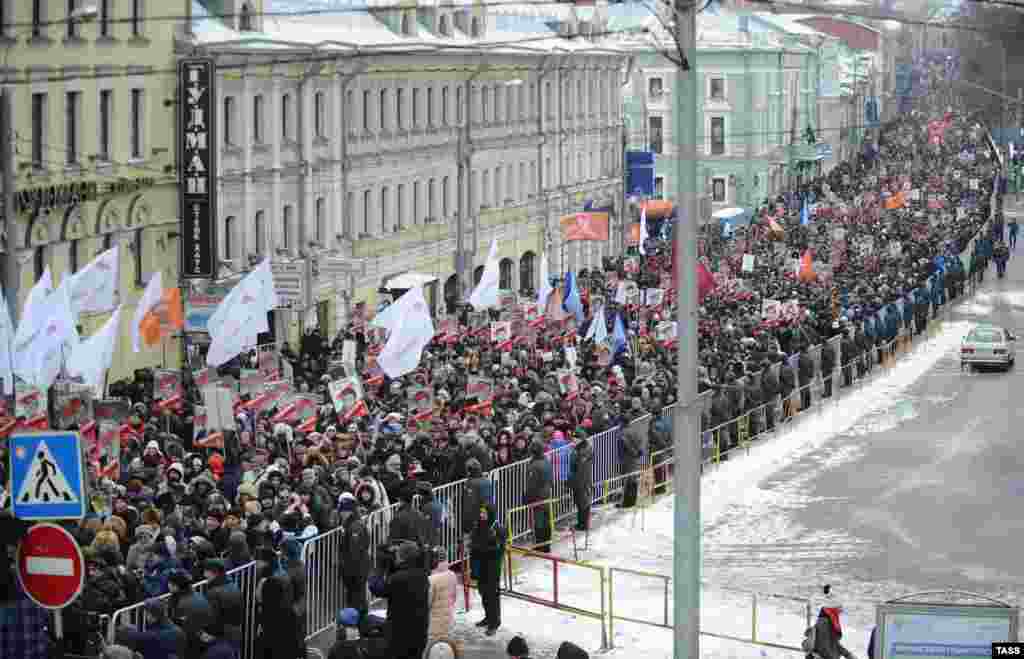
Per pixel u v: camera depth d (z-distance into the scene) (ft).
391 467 100.07
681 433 66.69
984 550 114.93
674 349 168.76
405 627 76.79
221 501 85.56
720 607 99.55
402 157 244.01
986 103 610.24
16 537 66.64
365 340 179.42
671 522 121.39
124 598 75.56
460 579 103.14
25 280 154.30
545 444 117.70
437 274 260.01
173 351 173.37
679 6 64.59
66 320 111.14
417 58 245.04
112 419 107.65
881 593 103.65
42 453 60.08
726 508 128.26
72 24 163.43
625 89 428.56
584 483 114.52
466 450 106.32
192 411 124.98
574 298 191.21
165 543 77.71
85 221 165.07
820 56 519.19
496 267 173.78
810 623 92.38
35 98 157.89
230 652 69.05
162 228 180.96
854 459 148.25
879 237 298.97
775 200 391.86
